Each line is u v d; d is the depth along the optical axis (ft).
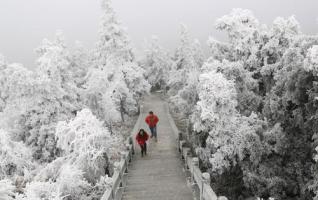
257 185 38.47
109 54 101.65
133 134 68.90
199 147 44.21
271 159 41.11
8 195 39.29
